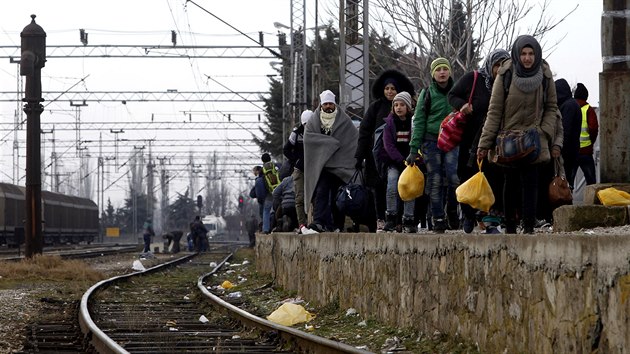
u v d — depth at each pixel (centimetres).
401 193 2559
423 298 2209
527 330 1631
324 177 3425
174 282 5481
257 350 2417
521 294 1659
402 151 2778
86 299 3556
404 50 8138
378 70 8319
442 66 2500
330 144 3375
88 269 5747
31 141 6191
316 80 7938
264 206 5606
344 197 3092
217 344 2389
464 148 2334
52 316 3309
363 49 5456
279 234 4291
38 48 6231
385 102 2978
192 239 12862
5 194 12369
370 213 3142
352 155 3412
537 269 1588
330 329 2666
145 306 3756
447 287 2052
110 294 4359
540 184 2325
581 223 2069
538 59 1939
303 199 3869
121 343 2527
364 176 3106
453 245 2017
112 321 3180
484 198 2100
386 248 2498
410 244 2303
